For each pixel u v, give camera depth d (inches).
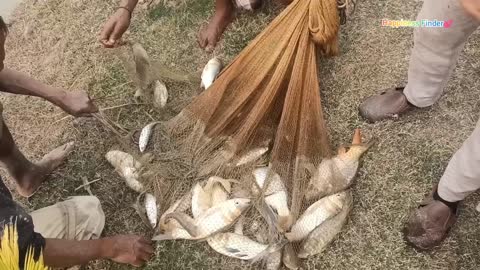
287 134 89.0
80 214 89.7
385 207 89.3
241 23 107.9
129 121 102.8
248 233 88.0
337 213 87.3
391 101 93.4
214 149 92.5
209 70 100.3
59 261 77.2
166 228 89.5
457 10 67.3
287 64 89.2
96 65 109.2
